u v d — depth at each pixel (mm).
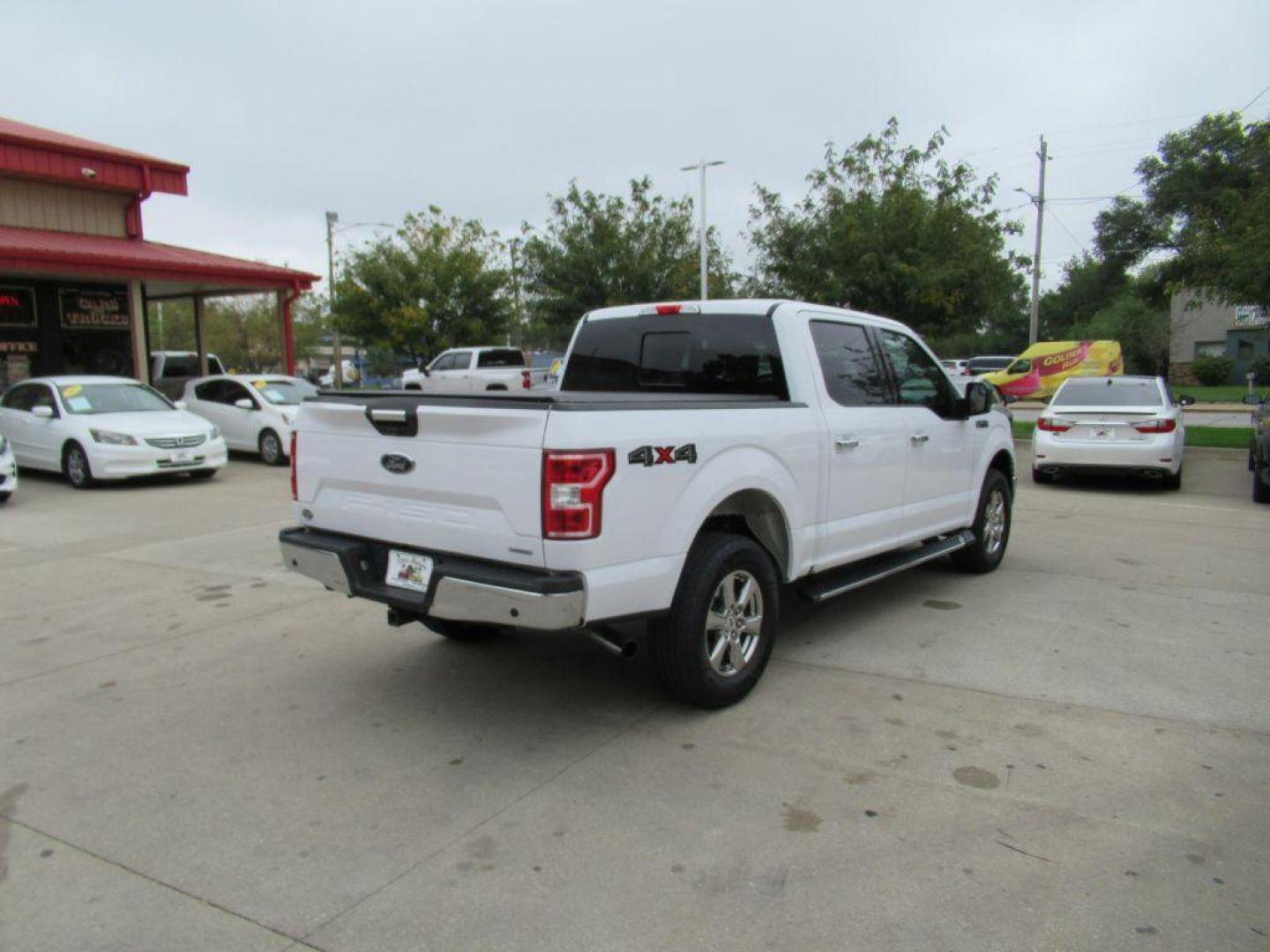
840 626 5715
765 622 4551
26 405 13344
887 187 18812
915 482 5844
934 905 2803
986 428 6840
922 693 4566
